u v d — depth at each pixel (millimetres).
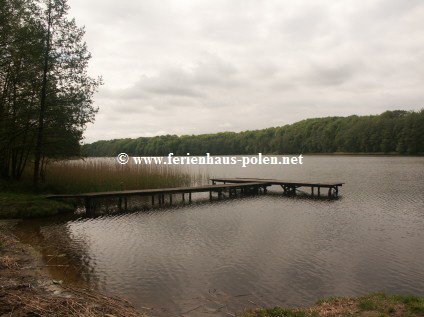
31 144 21000
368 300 6695
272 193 26125
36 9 19109
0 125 19219
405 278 8477
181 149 120125
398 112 107062
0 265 8805
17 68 19359
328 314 6148
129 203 21531
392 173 39375
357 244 11477
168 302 7234
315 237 12422
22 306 5969
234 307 6988
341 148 101438
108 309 6242
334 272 8922
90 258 10258
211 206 20062
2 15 17797
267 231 13430
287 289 7879
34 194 19828
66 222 15695
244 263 9672
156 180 25391
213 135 136750
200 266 9477
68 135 21453
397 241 11820
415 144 81250
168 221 15703
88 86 21156
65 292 7133
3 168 21859
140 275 8844
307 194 25078
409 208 18125
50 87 20188
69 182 22438
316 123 115625
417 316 5816
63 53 19969
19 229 14234
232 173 45438
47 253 10750
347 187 27656
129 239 12500
